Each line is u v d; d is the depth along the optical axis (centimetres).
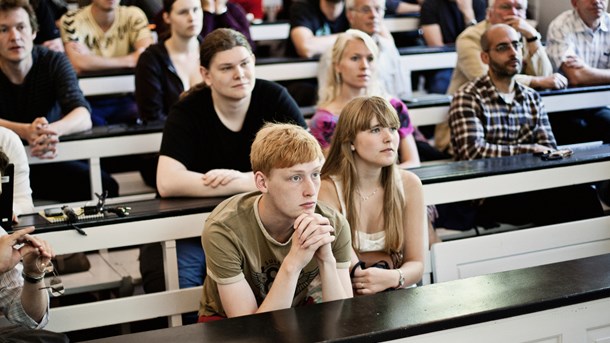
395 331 196
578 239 324
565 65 476
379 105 285
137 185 445
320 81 489
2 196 267
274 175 241
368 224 291
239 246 248
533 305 208
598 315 218
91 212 289
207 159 331
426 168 335
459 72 485
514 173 328
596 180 345
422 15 582
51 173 398
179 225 290
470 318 202
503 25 401
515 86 411
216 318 258
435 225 385
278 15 687
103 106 480
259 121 335
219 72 322
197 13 436
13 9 383
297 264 237
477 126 402
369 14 481
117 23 504
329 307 211
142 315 283
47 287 247
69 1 581
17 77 396
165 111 443
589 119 458
